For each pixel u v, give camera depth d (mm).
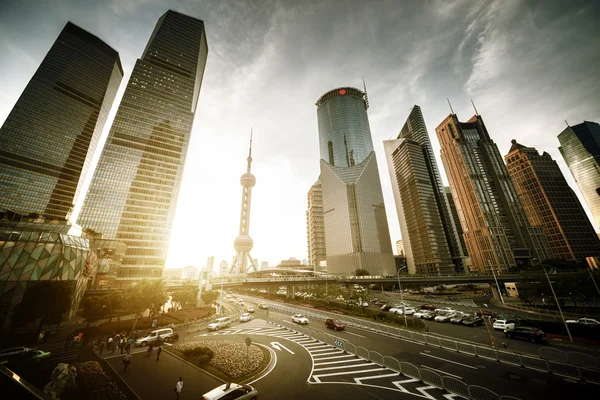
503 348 27859
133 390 18844
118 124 145000
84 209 125938
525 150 193875
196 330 42844
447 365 23234
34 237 49062
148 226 137125
